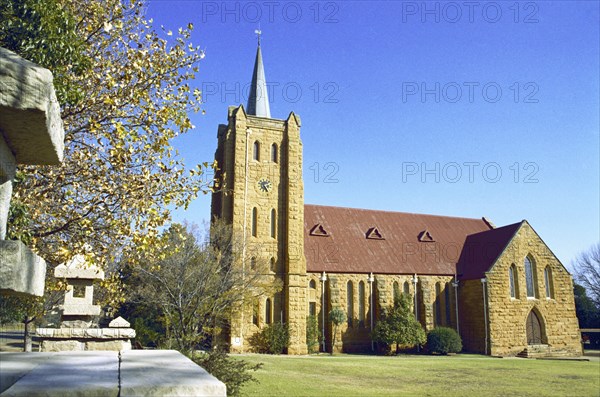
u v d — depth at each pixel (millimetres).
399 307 50469
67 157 13398
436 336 50719
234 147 49438
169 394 3252
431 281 55875
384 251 56750
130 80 13547
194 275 32844
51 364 4027
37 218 12977
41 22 11055
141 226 13242
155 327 40438
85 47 12797
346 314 51469
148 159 13719
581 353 54562
